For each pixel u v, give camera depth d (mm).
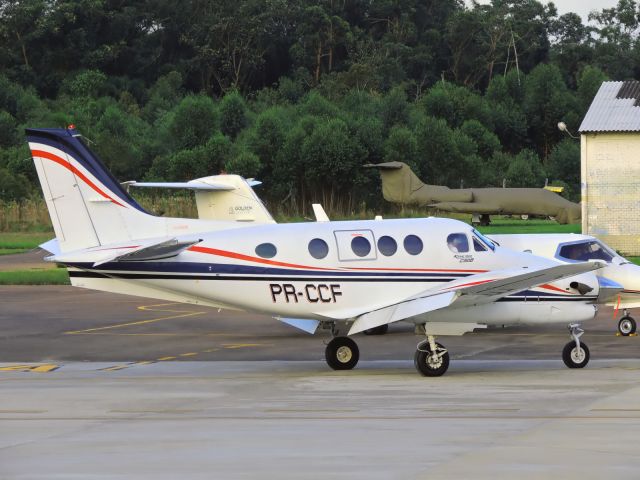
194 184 131875
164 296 72000
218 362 79375
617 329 97188
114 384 67062
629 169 185750
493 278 69125
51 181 71625
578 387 63000
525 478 39500
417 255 72938
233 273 70938
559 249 94000
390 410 55281
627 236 186625
